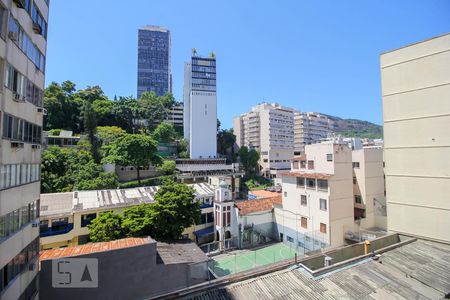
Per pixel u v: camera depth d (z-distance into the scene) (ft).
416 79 57.26
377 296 38.19
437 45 53.93
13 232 32.60
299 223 96.32
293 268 44.70
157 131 234.99
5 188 30.37
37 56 41.01
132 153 155.53
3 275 29.53
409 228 57.62
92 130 177.06
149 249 55.62
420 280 42.52
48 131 173.47
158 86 442.50
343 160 91.04
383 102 63.67
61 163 128.67
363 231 86.58
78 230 83.25
